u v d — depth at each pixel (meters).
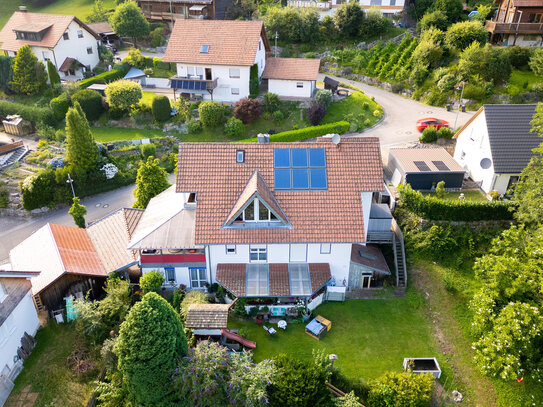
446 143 58.22
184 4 92.44
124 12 84.44
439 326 35.84
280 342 34.09
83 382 31.20
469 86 67.44
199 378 27.86
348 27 84.12
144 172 46.78
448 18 81.94
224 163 38.59
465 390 31.31
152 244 36.28
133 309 27.77
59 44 75.38
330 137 44.41
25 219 52.75
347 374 31.75
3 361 30.16
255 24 67.56
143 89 75.38
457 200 43.25
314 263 38.19
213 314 32.81
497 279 32.75
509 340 29.42
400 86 74.62
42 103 71.75
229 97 68.19
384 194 44.69
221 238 35.97
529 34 73.44
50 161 56.69
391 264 41.22
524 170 40.62
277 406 27.95
